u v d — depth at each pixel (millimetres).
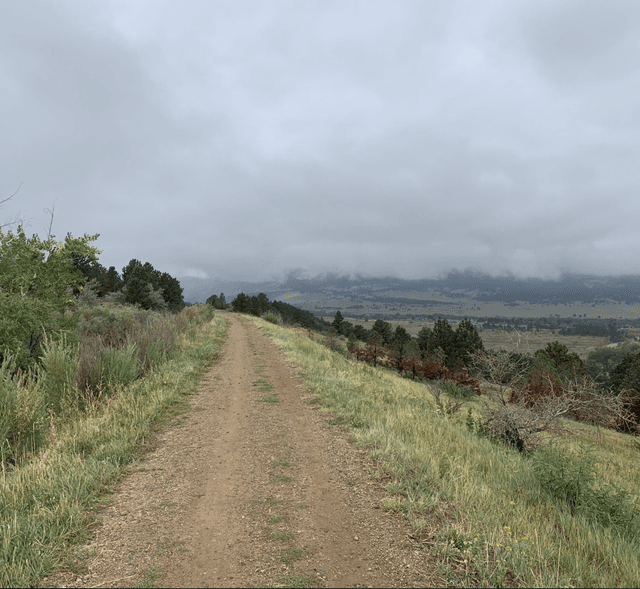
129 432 7191
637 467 10836
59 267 9961
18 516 4191
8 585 3271
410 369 40250
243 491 5156
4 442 5961
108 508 4656
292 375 14234
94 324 14859
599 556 3951
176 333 19203
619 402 8758
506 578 3414
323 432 7789
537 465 5809
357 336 97375
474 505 4691
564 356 34594
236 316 63469
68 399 8211
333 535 4078
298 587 3242
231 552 3768
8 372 6941
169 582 3324
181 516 4480
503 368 9391
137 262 52344
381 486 5309
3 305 8203
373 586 3277
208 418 8773
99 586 3283
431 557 3705
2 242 9570
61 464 5570
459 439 7695
